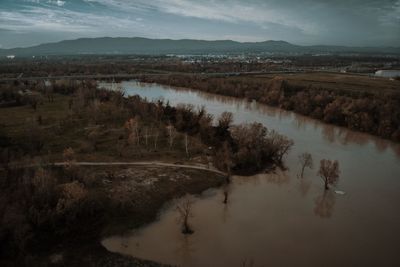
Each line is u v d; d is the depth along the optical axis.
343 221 65.12
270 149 92.81
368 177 86.00
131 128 107.56
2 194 62.44
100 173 79.19
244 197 73.50
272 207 69.56
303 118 150.62
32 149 92.62
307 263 53.09
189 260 52.94
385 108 131.75
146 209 66.44
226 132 106.31
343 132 129.62
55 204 60.84
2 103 154.75
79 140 103.69
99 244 55.91
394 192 77.94
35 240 54.53
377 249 56.91
